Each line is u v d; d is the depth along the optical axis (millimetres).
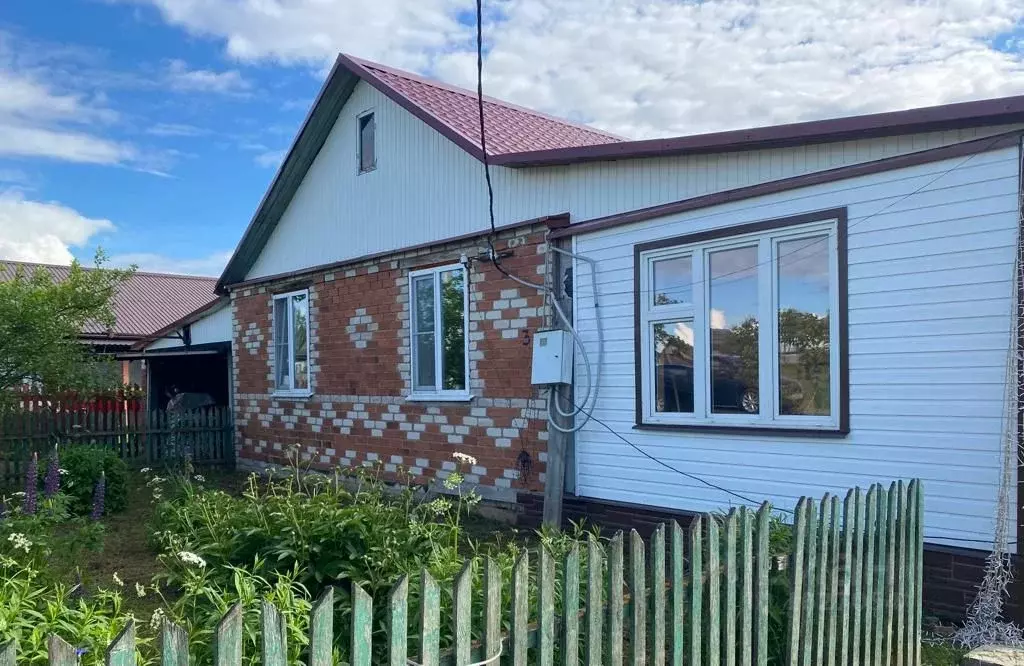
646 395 7477
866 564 3996
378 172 11062
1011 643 4949
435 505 5461
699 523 3217
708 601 3279
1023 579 5137
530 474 8602
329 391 11867
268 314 13391
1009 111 5156
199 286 36625
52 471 7848
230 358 15375
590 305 8047
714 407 6988
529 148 9828
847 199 6105
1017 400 5191
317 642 2180
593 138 12242
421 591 2377
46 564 5281
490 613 2578
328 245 12039
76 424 13016
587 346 8070
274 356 13250
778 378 6535
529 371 8641
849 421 6062
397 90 10508
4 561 4395
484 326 9219
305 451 12375
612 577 2926
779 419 6492
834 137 6070
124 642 1891
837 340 6141
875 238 5945
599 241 7957
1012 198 5273
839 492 6117
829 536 3760
